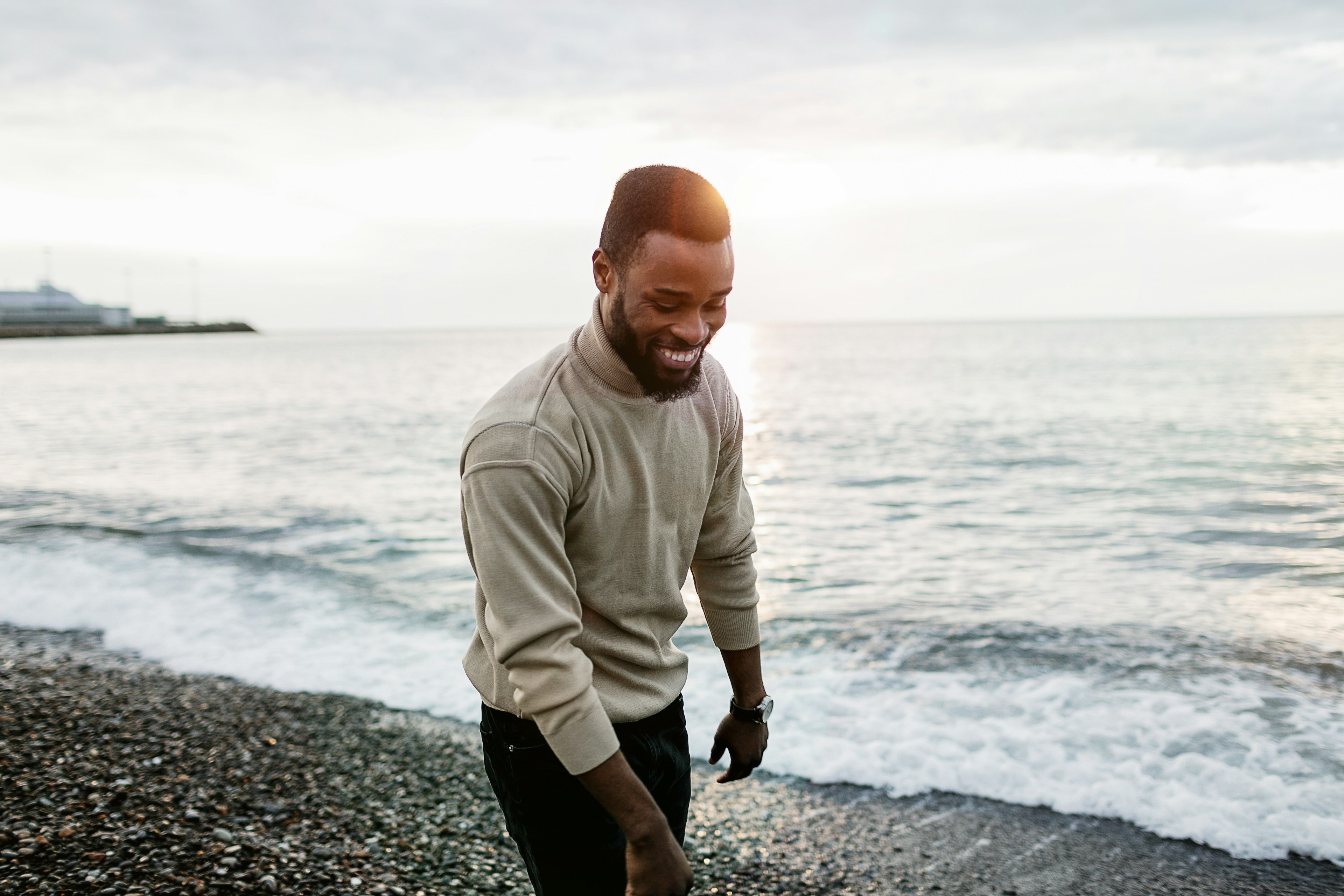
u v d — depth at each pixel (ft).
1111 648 18.45
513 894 10.05
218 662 18.76
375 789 12.88
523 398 4.41
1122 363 154.92
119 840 10.61
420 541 30.32
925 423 71.20
